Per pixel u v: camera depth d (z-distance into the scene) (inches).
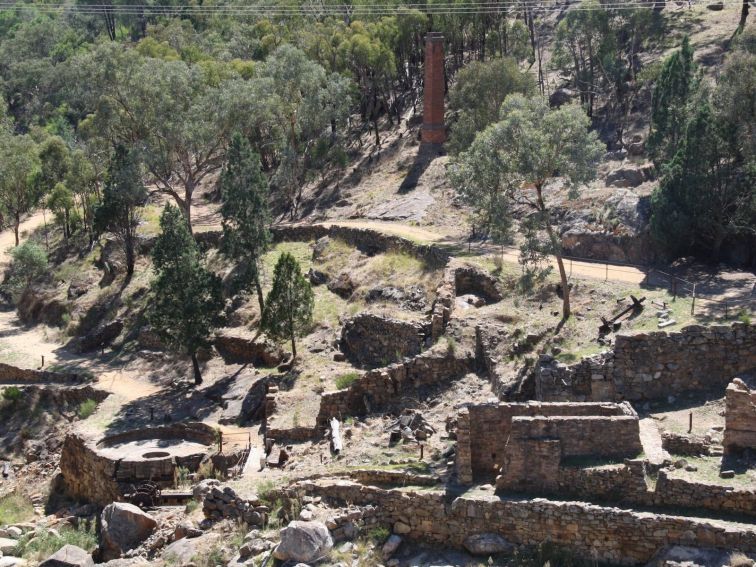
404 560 1266.0
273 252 2942.9
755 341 1592.0
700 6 4050.2
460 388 1817.2
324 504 1338.6
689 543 1152.8
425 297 2246.6
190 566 1273.4
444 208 2856.8
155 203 3811.5
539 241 1903.3
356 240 2751.0
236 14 5935.0
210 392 2255.2
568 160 1867.6
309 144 3604.8
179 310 2322.8
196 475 1784.0
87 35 7170.3
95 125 3240.7
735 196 2053.4
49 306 3211.1
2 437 2375.7
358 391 1836.9
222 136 3221.0
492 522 1253.1
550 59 4062.5
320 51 4087.1
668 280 1990.7
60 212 3774.6
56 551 1402.6
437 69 3388.3
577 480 1262.3
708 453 1315.2
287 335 2218.3
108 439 1978.3
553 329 1855.3
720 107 2255.2
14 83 6363.2
